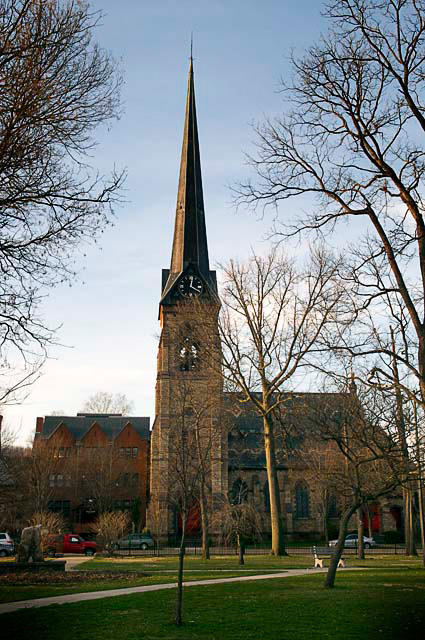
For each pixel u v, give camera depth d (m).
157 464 63.72
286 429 44.00
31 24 15.27
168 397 63.94
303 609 17.20
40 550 30.28
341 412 24.08
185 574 27.06
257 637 13.98
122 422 87.50
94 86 16.31
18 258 16.88
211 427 48.97
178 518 62.72
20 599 19.23
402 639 13.88
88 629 14.78
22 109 14.95
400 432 22.48
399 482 21.33
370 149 21.16
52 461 74.44
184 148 75.69
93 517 78.38
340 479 29.53
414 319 20.56
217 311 45.41
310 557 40.03
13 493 66.25
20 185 16.16
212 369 44.78
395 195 21.17
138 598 19.06
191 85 76.81
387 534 65.94
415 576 25.31
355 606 17.59
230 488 70.62
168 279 72.00
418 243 20.73
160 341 69.31
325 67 20.98
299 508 70.88
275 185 22.86
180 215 73.25
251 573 27.58
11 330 17.55
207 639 13.79
